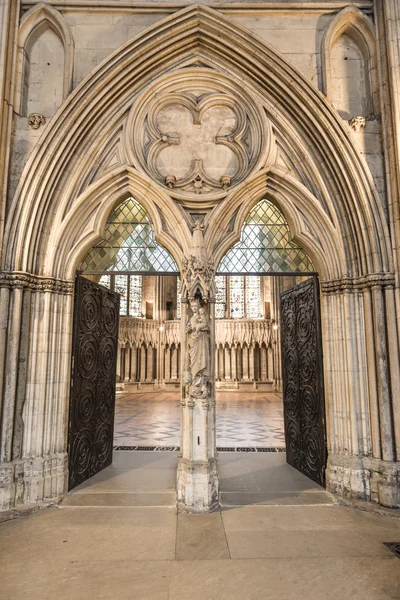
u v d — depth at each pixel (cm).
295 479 708
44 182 660
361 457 629
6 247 632
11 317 618
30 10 712
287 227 772
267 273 747
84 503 598
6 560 433
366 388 647
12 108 673
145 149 729
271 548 459
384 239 649
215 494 584
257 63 714
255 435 1113
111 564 424
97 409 761
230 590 378
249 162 726
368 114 723
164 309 2839
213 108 751
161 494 633
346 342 659
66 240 686
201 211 718
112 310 843
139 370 2698
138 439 1064
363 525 524
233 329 2741
